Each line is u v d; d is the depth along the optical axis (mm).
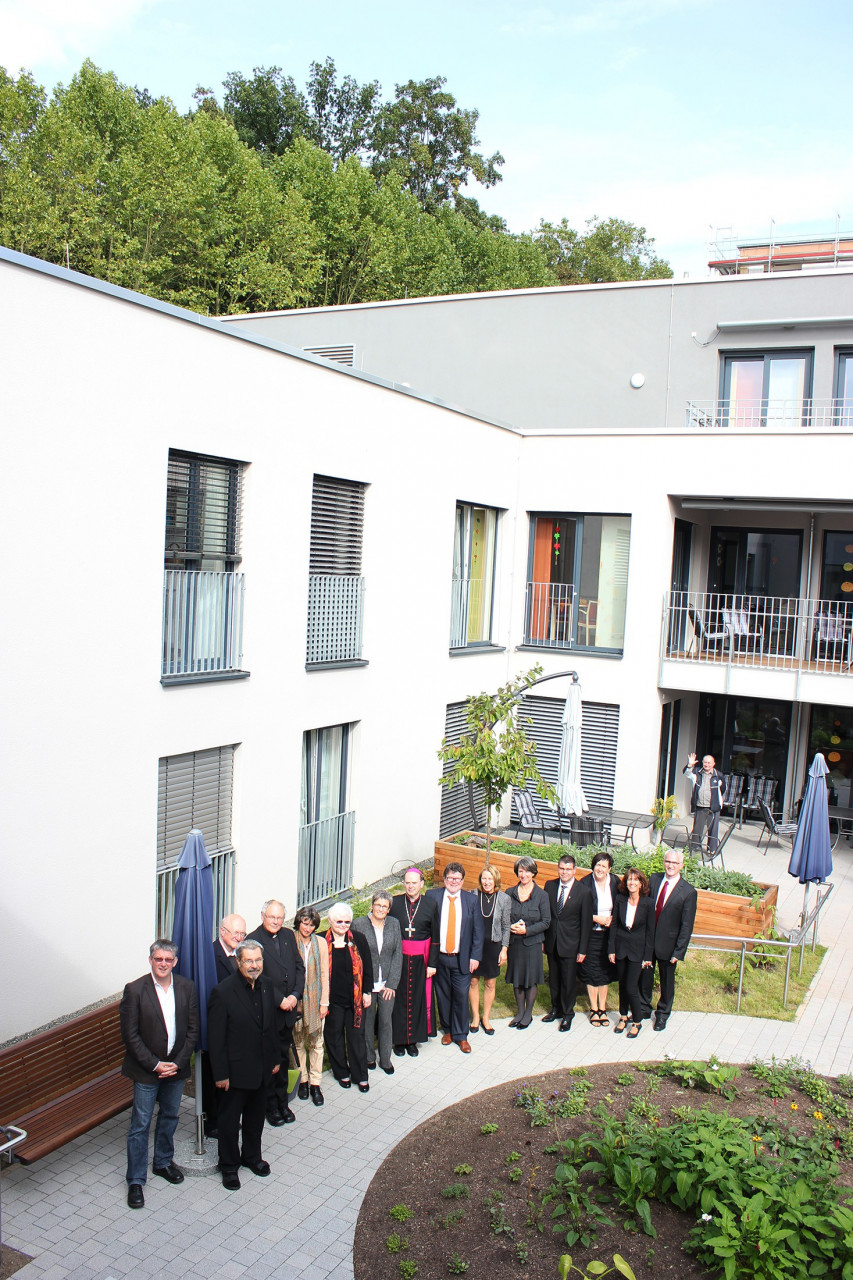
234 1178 6539
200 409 9250
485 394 20172
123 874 8625
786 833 16281
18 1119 6652
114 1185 6504
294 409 10648
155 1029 6281
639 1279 5867
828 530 17922
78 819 8133
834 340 17469
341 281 37656
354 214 37500
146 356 8531
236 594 10102
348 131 50562
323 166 37844
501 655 16531
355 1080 8047
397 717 13352
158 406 8711
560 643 16844
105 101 31219
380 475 12453
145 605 8711
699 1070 8258
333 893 12312
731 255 22359
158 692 8945
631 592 16109
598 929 9328
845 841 17375
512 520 16562
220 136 33250
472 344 20266
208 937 6809
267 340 10086
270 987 6672
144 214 29438
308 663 11414
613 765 16484
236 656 10141
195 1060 6754
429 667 14117
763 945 11070
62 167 28703
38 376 7504
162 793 9352
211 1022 6457
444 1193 6539
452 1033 8883
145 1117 6277
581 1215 6375
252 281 31297
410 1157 7020
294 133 45219
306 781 11812
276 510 10484
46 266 7457
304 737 11750
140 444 8539
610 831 14977
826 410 17547
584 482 16328
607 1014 9695
